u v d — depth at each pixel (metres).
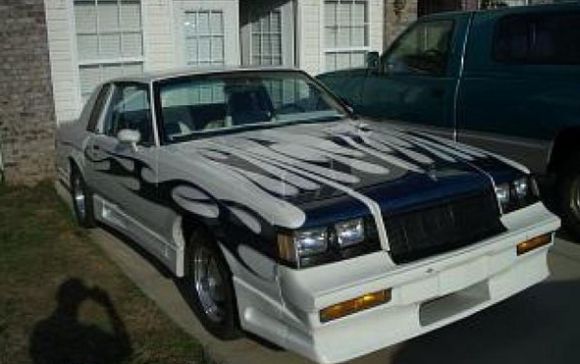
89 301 5.28
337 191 3.90
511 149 6.59
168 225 4.87
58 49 9.13
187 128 5.25
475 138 6.91
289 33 11.45
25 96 8.85
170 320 4.88
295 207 3.74
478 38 6.87
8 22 8.59
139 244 5.68
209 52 10.52
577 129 6.05
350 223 3.70
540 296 5.01
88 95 9.48
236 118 5.43
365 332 3.68
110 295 5.38
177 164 4.71
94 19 9.38
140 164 5.23
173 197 4.70
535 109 6.31
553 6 6.31
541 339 4.38
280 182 4.08
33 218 7.55
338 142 4.85
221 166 4.46
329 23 11.65
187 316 4.98
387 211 3.78
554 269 5.53
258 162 4.47
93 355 4.41
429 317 3.91
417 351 4.28
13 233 7.01
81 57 9.35
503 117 6.59
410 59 7.62
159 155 4.99
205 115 5.38
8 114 8.81
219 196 4.17
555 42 6.25
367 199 3.81
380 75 7.91
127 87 5.96
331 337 3.61
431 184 4.03
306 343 3.63
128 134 5.21
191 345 4.47
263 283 3.80
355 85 8.26
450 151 4.65
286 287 3.62
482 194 4.15
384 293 3.65
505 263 4.14
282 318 3.73
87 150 6.50
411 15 12.52
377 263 3.68
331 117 5.75
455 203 4.02
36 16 8.73
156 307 5.12
